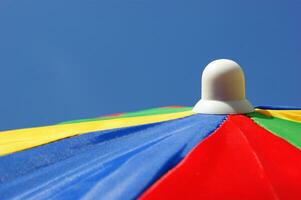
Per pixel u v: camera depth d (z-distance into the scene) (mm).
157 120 567
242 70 585
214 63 586
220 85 574
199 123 532
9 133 577
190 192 404
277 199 397
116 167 448
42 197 419
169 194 403
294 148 471
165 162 441
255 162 439
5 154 495
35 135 553
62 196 416
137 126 541
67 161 475
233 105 569
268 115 572
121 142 504
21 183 446
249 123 531
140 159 452
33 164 474
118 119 594
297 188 410
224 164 437
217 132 501
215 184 412
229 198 399
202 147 463
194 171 427
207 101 578
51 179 446
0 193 435
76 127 568
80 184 429
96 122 584
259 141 480
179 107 701
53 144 512
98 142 513
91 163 462
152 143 486
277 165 438
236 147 466
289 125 542
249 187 408
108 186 419
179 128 522
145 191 409
